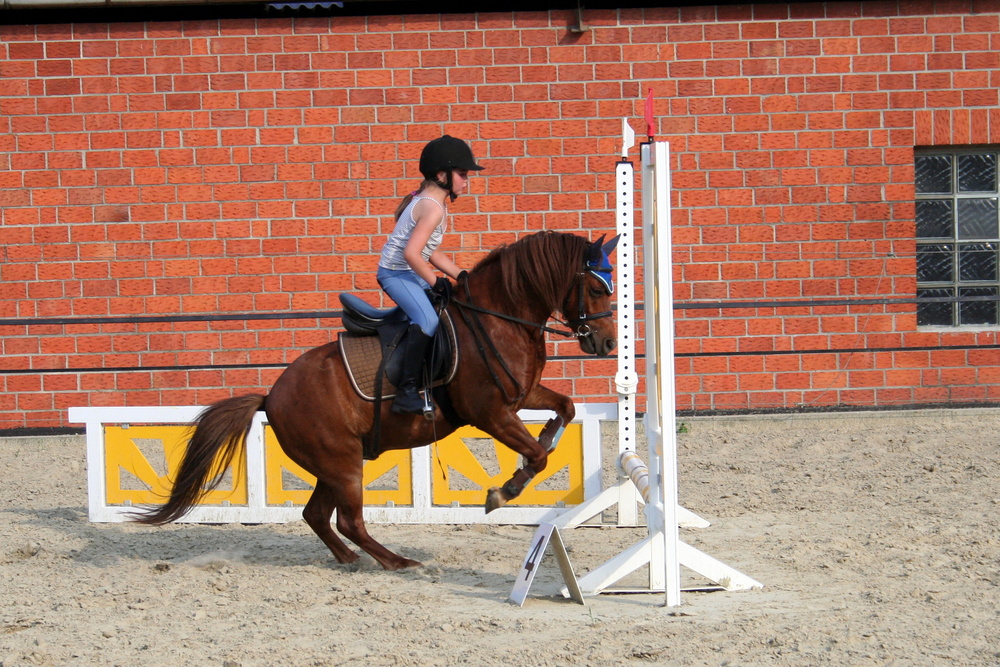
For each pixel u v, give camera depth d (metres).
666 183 5.84
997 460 9.99
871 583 6.21
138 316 12.13
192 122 12.04
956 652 4.87
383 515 8.40
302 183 12.08
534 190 12.05
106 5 11.81
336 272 12.10
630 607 5.93
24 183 12.11
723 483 9.57
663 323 5.87
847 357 12.08
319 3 11.95
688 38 11.99
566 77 12.03
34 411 12.17
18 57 12.03
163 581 6.74
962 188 12.47
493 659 5.01
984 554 6.75
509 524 8.35
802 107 12.00
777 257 12.04
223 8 11.98
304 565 7.17
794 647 5.02
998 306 12.51
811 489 9.18
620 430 8.01
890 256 12.05
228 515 8.50
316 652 5.20
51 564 7.23
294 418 6.71
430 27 12.01
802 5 11.96
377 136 12.05
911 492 8.86
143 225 12.09
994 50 11.98
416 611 5.91
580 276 6.49
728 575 6.20
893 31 11.98
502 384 6.51
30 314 12.15
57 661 5.18
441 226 6.51
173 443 8.64
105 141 12.08
